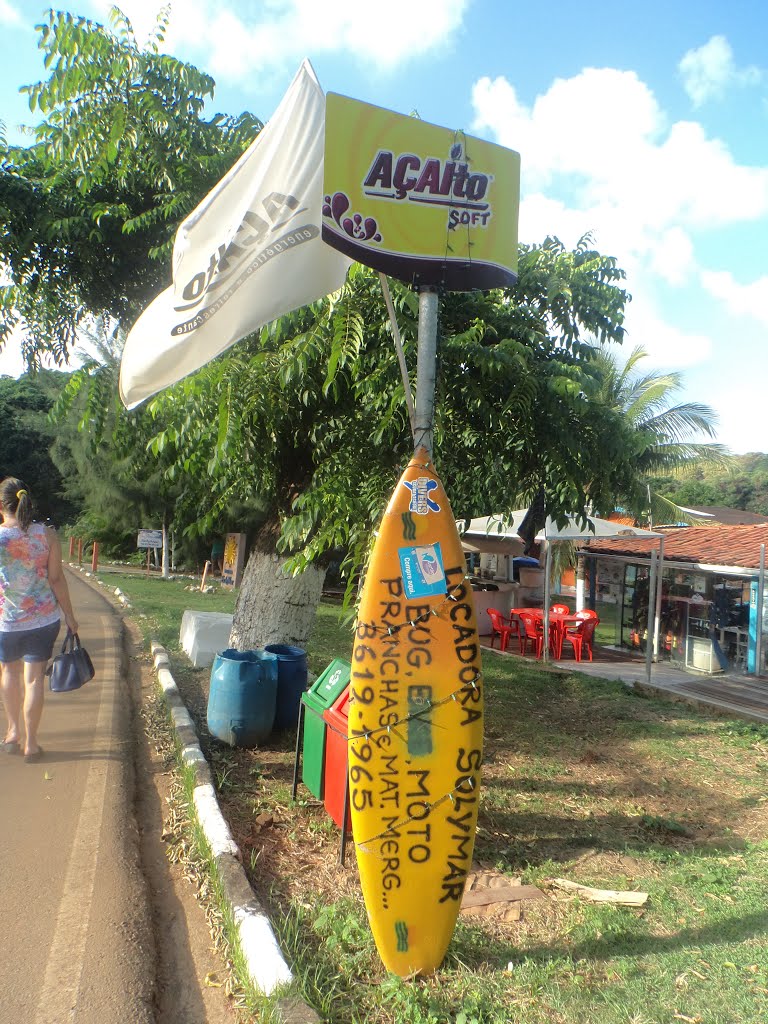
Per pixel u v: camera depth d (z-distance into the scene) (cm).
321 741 498
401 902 345
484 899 420
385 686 352
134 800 551
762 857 506
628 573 1650
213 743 660
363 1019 311
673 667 1395
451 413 600
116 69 636
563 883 445
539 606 1933
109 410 696
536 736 794
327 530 548
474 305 620
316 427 610
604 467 639
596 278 664
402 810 348
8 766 592
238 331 441
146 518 2617
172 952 368
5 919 378
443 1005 321
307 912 391
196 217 453
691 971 355
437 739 350
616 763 713
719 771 707
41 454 4169
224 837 448
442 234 368
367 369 545
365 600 360
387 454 595
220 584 2381
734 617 1367
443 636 354
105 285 771
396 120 358
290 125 432
